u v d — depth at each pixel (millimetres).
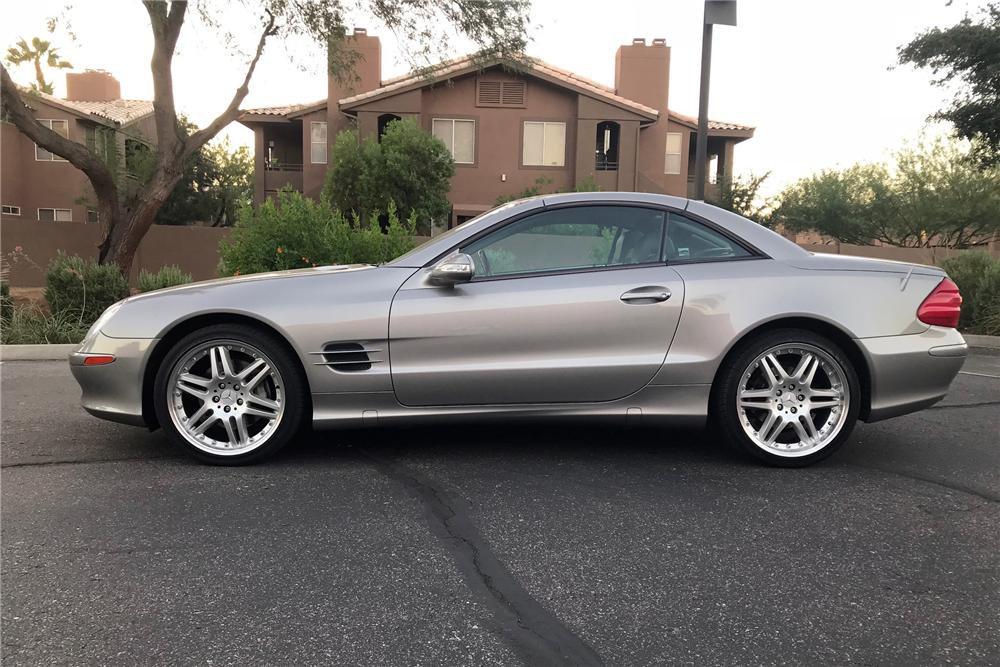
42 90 32219
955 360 4023
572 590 2592
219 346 3854
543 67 23953
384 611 2430
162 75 13062
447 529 3119
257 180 26672
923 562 2836
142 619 2355
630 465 4047
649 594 2564
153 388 3900
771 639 2281
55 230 15914
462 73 23766
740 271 3992
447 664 2135
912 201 27375
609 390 3945
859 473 3949
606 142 24672
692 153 28000
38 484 3631
